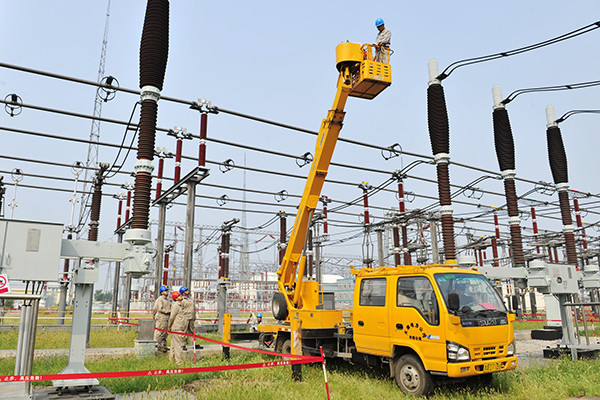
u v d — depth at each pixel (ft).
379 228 117.19
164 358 40.88
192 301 41.68
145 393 28.12
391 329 30.42
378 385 30.55
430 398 27.35
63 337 55.93
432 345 27.35
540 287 51.70
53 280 26.09
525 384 30.17
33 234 26.04
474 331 27.48
